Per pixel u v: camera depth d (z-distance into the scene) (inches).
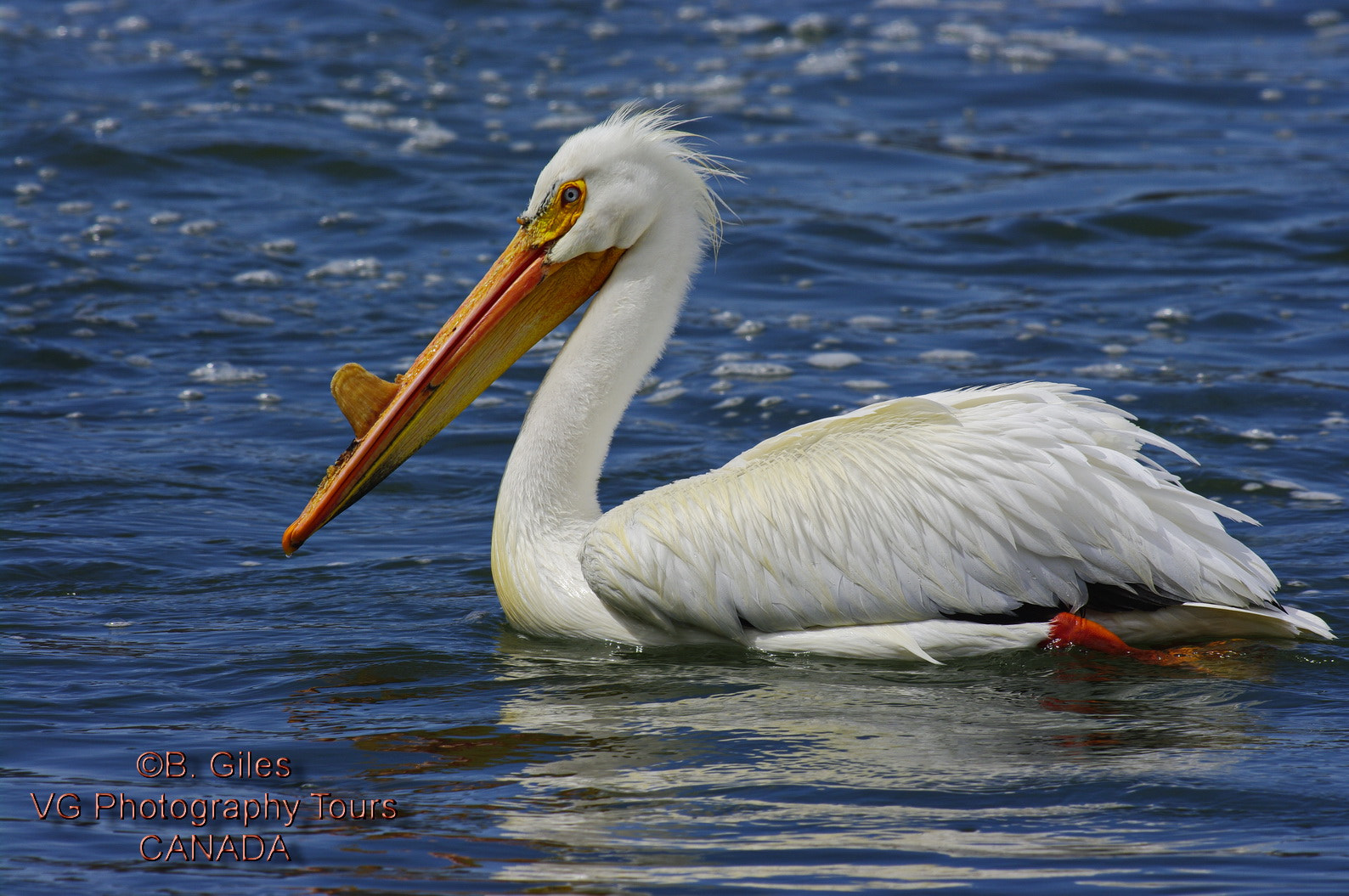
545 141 1005.2
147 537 482.0
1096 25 1348.4
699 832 285.4
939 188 933.2
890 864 271.6
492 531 454.0
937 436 377.4
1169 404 605.6
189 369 660.7
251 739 333.1
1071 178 944.9
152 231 837.2
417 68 1178.6
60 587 438.9
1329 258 799.7
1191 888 260.7
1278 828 285.3
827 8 1405.0
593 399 418.0
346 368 415.2
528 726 340.8
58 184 893.8
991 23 1353.3
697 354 682.2
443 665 384.5
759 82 1159.0
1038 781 307.1
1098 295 754.2
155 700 357.1
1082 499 365.1
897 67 1205.7
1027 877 265.9
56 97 1058.1
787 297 757.3
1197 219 861.2
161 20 1301.7
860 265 803.4
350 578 456.4
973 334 698.2
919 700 354.3
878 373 647.8
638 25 1331.2
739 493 384.5
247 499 523.2
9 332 686.5
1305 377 634.2
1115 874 266.8
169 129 986.7
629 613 393.1
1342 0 1408.7
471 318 422.9
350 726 341.4
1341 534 479.2
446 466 568.4
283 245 825.5
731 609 381.7
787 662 385.4
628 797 302.5
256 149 954.1
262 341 694.5
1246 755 319.6
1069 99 1133.1
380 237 839.7
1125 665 371.9
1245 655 379.6
